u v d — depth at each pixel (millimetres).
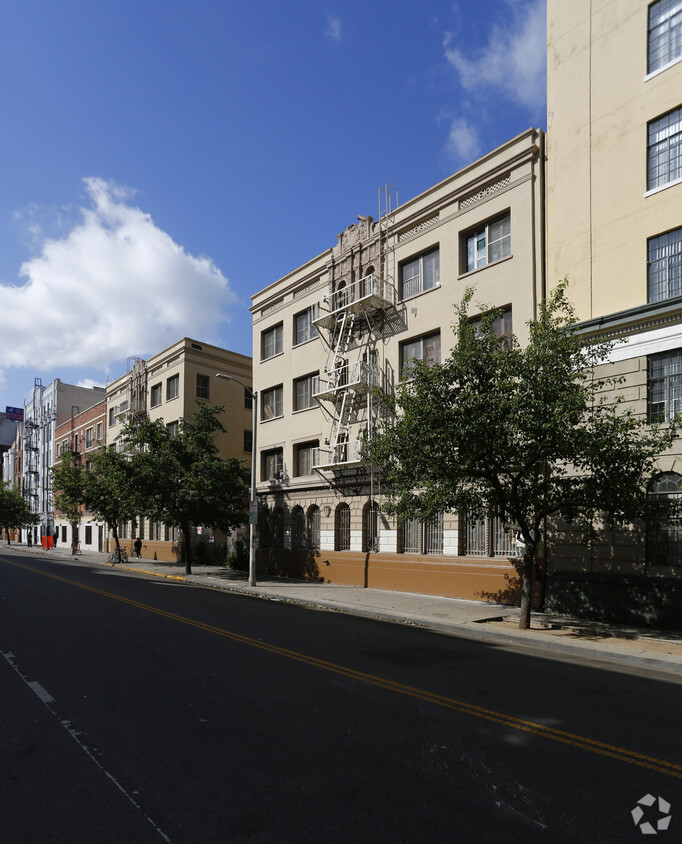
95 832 4168
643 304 14961
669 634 12914
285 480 26938
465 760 5531
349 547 23484
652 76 15328
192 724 6418
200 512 27297
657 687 8766
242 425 39625
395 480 14133
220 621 13523
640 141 15469
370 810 4504
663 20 15391
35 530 70688
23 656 9586
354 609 16625
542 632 12984
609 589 14742
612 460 11859
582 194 16625
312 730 6266
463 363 12945
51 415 67250
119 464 28672
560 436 11953
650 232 15047
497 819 4402
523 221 17922
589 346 13391
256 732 6188
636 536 14492
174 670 8750
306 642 11234
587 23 16922
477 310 18906
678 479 13852
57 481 37469
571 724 6707
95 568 32031
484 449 12656
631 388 14898
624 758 5703
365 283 22875
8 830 4195
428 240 20969
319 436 25109
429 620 14469
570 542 15742
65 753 5605
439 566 19312
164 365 39781
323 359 25266
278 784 4941
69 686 7871
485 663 9961
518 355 12820
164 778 5059
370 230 23531
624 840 4141
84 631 11812
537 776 5211
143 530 42438
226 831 4180
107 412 49219
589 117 16641
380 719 6664
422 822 4332
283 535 27172
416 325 21031
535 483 13242
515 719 6801
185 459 28891
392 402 14625
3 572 26188
